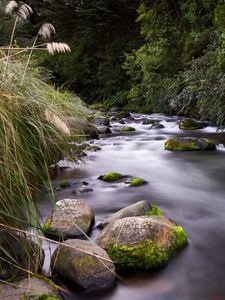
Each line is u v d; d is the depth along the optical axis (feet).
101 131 27.48
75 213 9.66
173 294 7.06
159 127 30.19
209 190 13.75
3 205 7.52
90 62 58.80
